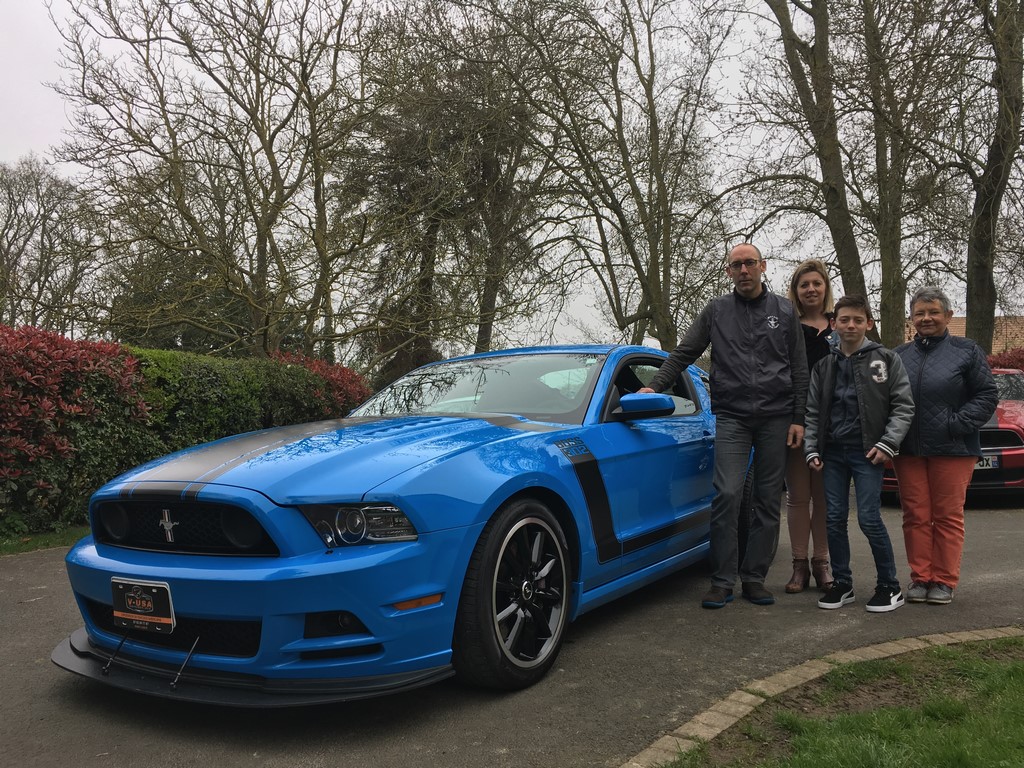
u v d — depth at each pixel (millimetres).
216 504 2543
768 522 4129
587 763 2301
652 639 3488
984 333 13664
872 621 3719
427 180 12992
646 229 14445
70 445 6434
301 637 2430
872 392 3859
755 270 4082
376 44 12602
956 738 2275
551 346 4586
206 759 2371
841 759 2168
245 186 12000
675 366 4309
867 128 10641
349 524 2492
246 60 11836
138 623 2596
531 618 2979
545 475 3068
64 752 2430
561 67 13359
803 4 12438
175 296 11727
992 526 6336
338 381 10625
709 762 2266
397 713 2688
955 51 9289
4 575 4957
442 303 12680
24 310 11008
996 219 11344
